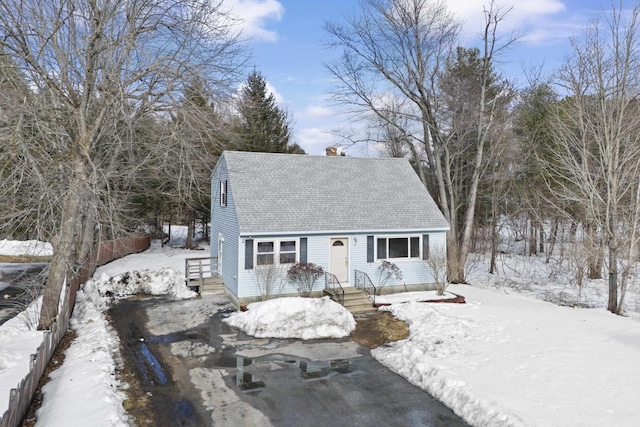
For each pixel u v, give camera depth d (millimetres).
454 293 20406
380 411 9016
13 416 7520
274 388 10133
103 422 7984
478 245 38406
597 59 21750
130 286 21156
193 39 17094
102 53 16703
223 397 9641
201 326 15352
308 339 13891
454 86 29312
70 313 16938
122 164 22812
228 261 20062
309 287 18375
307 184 20953
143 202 33938
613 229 18531
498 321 15266
